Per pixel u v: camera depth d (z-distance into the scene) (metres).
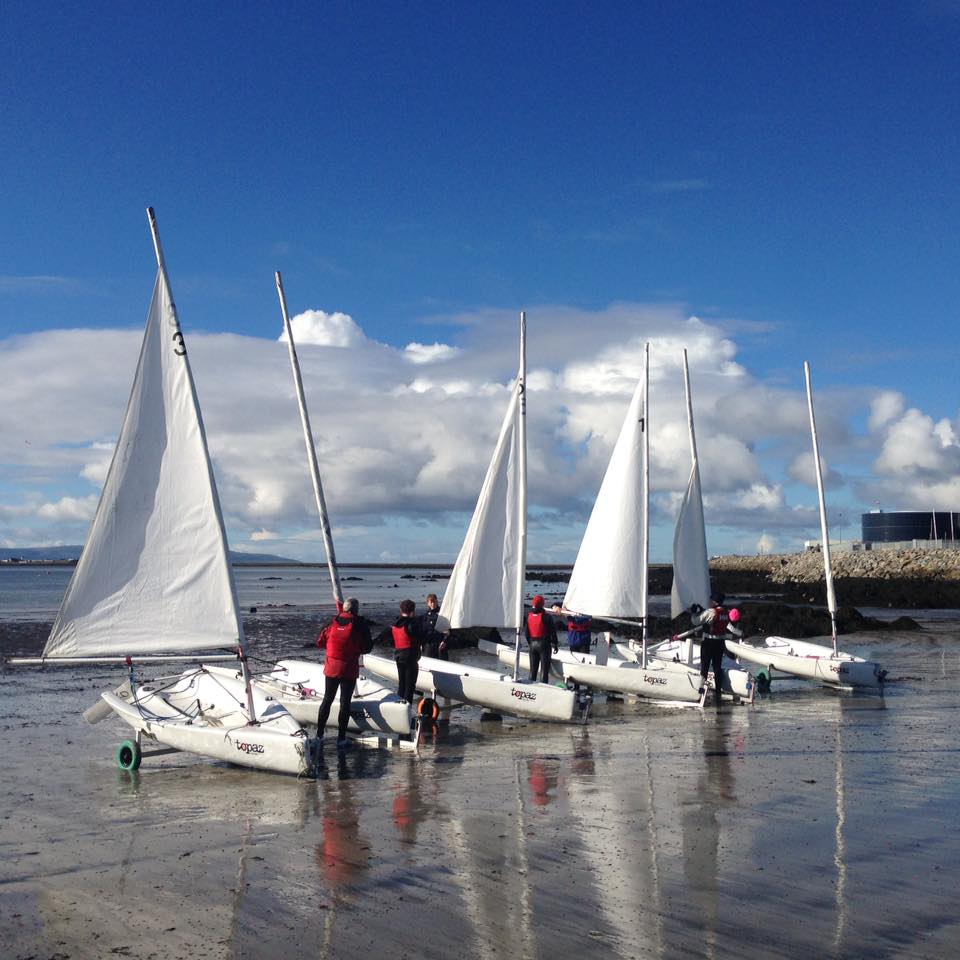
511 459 16.98
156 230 11.89
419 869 7.68
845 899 6.95
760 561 119.50
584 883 7.32
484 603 16.97
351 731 13.86
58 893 7.16
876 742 13.42
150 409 11.80
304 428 16.56
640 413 19.45
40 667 23.28
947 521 107.62
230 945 6.17
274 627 38.03
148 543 11.77
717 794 10.20
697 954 5.98
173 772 11.62
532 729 14.92
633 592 19.38
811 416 21.38
